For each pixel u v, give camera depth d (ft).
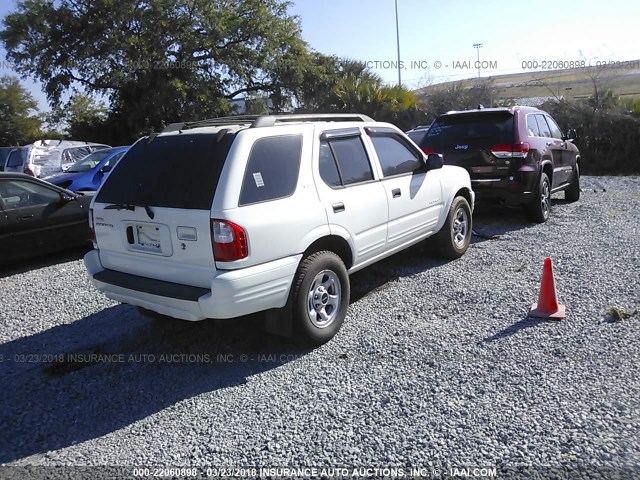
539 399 12.45
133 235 15.80
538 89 93.45
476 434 11.36
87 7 99.50
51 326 19.29
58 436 12.60
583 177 54.90
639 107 60.18
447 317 17.62
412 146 21.70
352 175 18.08
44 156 56.70
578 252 24.02
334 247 17.40
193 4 99.76
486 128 29.14
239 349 16.57
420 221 21.24
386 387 13.56
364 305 19.22
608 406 11.98
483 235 28.58
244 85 109.81
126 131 108.37
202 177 14.55
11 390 14.83
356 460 10.88
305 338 15.81
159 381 14.89
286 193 15.44
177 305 14.55
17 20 99.81
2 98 168.76
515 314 17.37
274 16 106.22
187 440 12.01
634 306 17.38
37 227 27.48
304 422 12.35
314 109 97.55
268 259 14.67
